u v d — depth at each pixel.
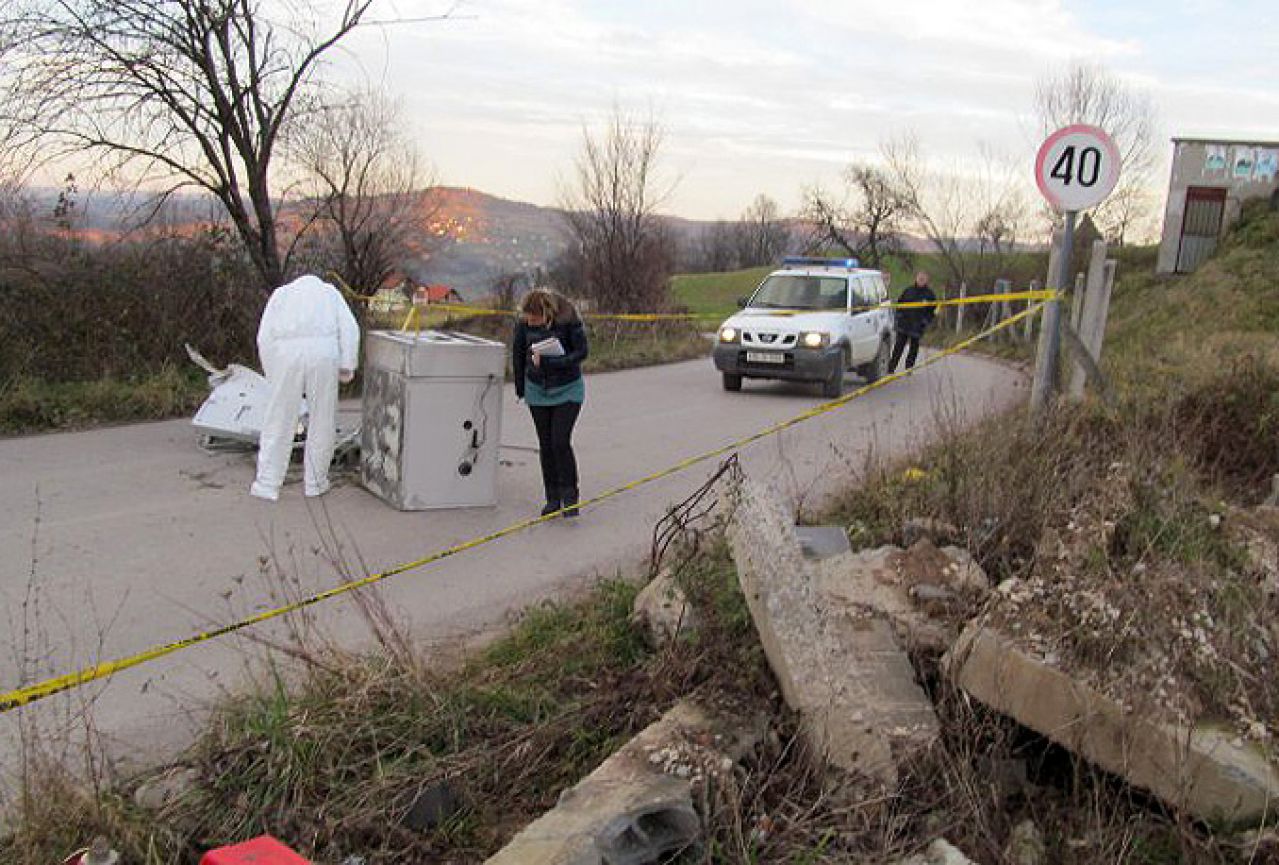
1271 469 8.16
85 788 3.45
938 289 40.34
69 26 10.77
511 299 19.66
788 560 4.52
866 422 12.17
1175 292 28.30
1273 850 3.23
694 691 4.17
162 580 5.99
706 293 48.34
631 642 4.91
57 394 10.53
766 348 14.62
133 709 4.39
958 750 3.79
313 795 3.56
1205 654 3.97
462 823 3.53
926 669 4.34
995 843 3.41
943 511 6.31
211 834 3.35
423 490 7.73
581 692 4.45
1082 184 8.28
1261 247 29.81
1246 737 3.65
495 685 4.38
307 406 8.40
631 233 23.58
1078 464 6.38
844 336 14.93
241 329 12.51
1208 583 4.66
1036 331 27.72
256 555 6.50
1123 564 4.85
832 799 3.56
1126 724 3.61
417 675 4.22
